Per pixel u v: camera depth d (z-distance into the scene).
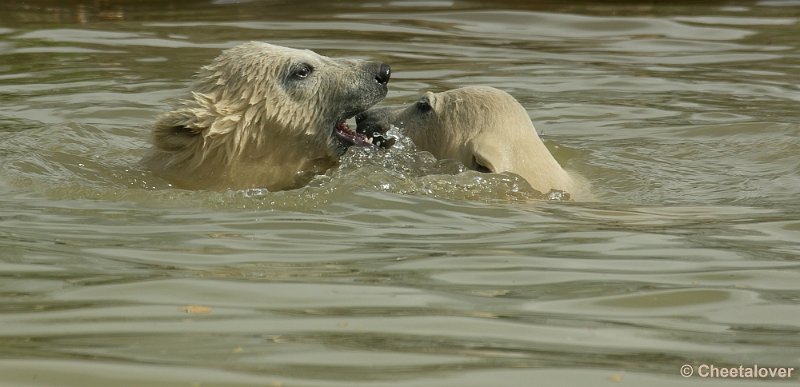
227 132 17.41
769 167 19.52
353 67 18.17
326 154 18.30
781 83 26.08
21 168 18.06
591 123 22.72
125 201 16.44
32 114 22.48
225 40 29.83
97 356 10.73
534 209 16.36
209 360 10.67
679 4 36.34
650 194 17.64
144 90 24.59
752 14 34.84
